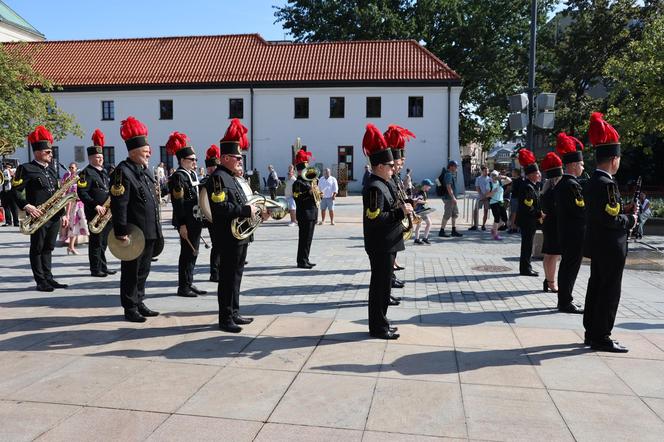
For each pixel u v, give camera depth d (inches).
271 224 717.9
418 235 532.4
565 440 141.6
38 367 188.1
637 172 1170.6
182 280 297.4
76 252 454.0
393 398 165.5
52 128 1185.4
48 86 1182.9
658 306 285.6
